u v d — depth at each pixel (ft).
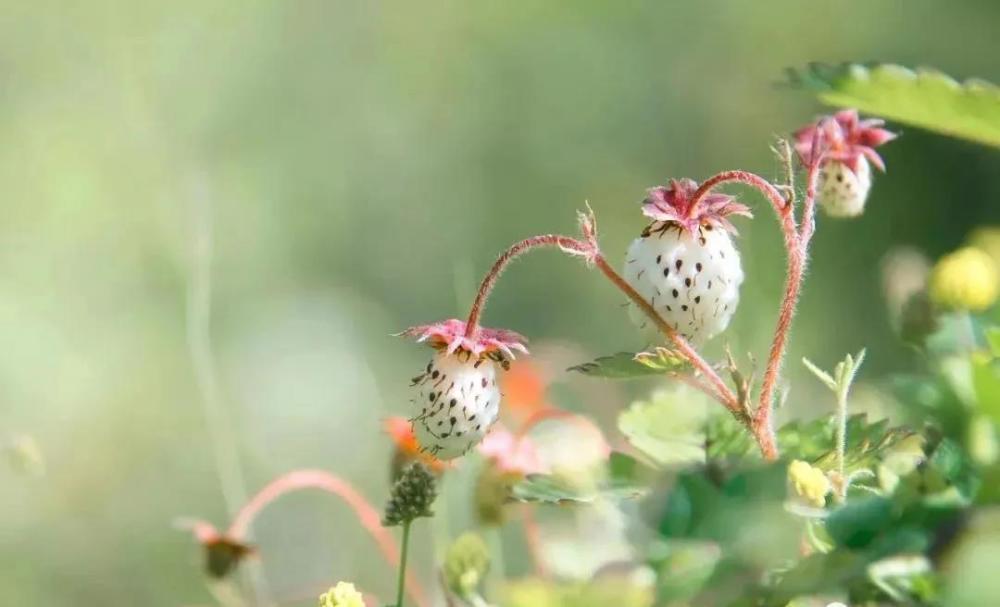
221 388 4.50
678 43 6.31
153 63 5.77
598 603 1.43
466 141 6.13
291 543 2.97
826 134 1.66
